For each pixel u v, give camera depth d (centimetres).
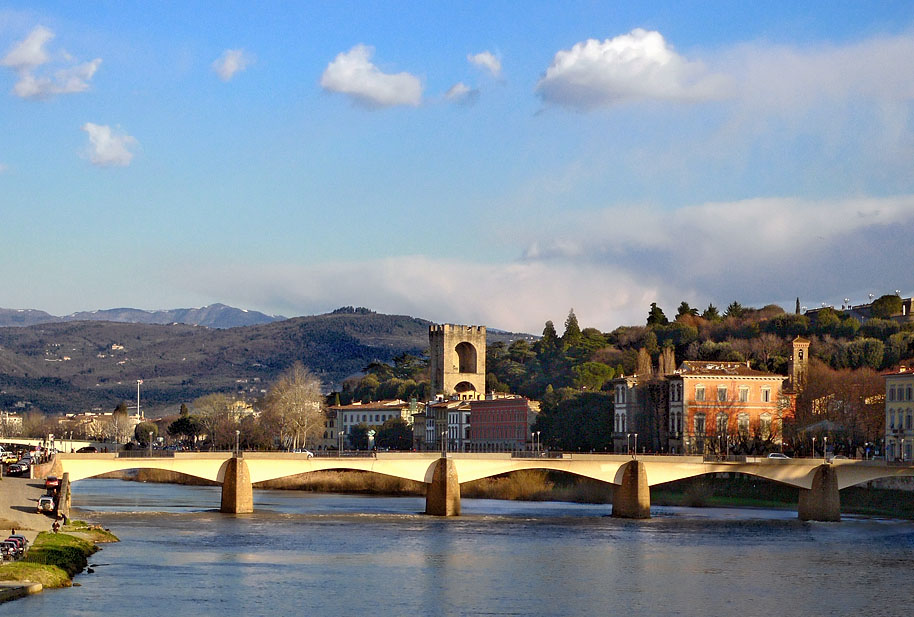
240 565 14288
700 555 16138
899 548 17175
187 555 14975
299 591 12738
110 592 12169
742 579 14162
